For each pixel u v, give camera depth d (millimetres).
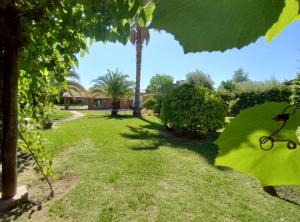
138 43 19812
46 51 3479
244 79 43469
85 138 8633
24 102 4137
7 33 2865
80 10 2680
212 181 4387
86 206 3484
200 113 9148
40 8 2588
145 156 6102
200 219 3139
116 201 3631
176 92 9875
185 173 4828
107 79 22109
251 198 3682
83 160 5750
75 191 3967
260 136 244
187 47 222
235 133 253
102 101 38656
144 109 27312
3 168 3412
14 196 3488
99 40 2520
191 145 7660
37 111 4328
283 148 240
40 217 3205
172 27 217
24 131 4062
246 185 4195
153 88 46188
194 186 4172
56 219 3162
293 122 236
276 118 240
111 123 14180
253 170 250
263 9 218
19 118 4035
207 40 220
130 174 4750
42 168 4320
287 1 224
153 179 4492
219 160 256
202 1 214
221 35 220
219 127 9352
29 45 3139
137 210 3379
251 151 249
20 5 2816
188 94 9484
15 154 3463
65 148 7059
